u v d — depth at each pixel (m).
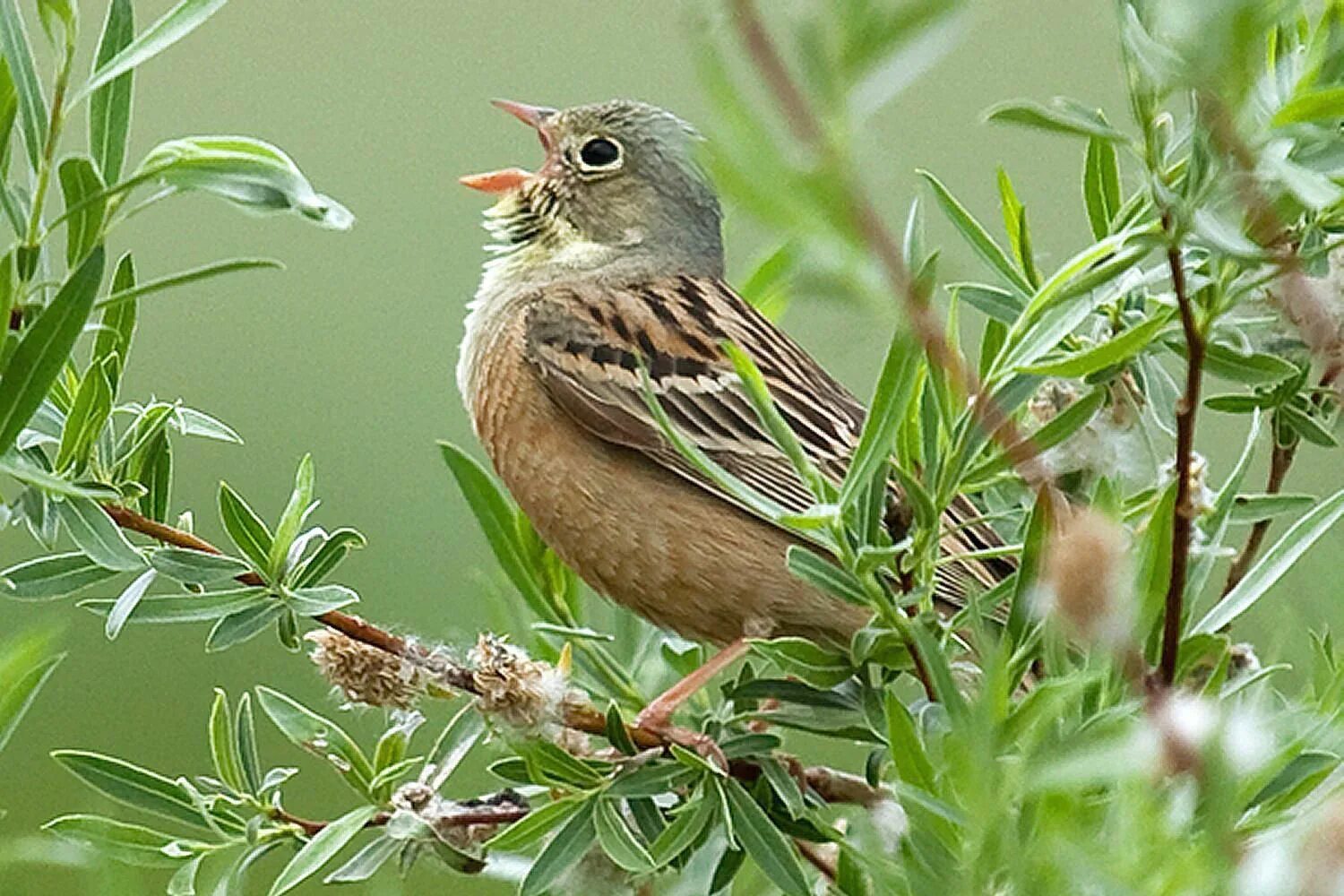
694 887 3.76
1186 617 3.73
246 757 3.77
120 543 3.74
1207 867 2.87
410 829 3.76
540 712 3.75
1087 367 3.72
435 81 4.02
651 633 3.84
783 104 2.81
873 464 3.72
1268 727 3.51
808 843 3.77
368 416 3.95
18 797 3.90
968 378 3.72
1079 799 3.13
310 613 3.76
